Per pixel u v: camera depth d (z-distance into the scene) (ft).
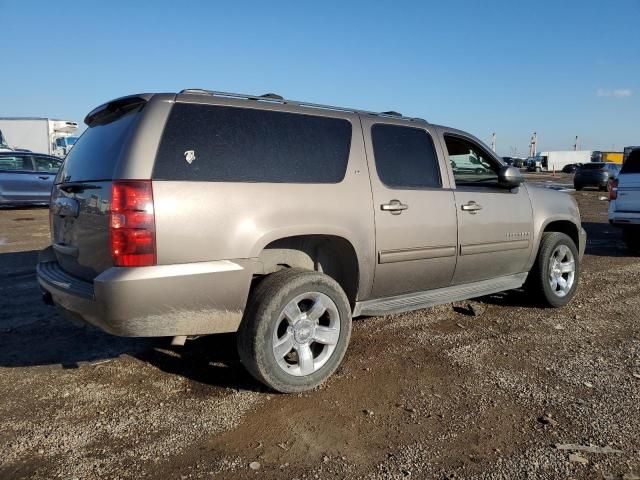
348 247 12.53
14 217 43.98
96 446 9.25
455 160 15.76
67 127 98.48
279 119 11.80
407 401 11.00
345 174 12.48
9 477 8.33
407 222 13.48
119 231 9.45
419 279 14.24
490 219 15.76
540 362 13.16
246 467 8.64
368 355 13.57
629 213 30.30
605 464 8.74
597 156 223.71
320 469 8.59
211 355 13.51
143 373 12.37
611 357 13.53
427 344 14.42
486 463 8.78
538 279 17.87
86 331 15.37
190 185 10.02
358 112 13.58
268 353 10.75
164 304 9.75
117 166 9.75
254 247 10.61
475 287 15.94
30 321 16.29
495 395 11.29
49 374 12.28
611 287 21.68
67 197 11.33
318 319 11.65
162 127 10.12
